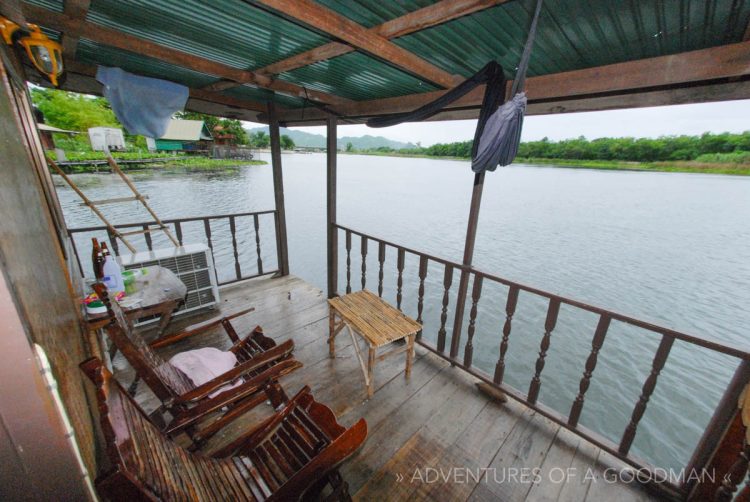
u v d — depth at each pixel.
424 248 17.22
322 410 1.49
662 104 1.88
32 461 0.46
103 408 0.78
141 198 3.15
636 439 6.63
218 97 3.45
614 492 1.66
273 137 3.95
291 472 1.41
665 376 8.45
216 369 1.97
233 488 1.31
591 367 1.80
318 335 3.03
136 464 0.80
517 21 1.55
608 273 14.45
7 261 0.42
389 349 2.83
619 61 1.91
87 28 1.78
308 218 21.70
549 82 2.05
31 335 0.45
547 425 2.06
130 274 2.57
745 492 1.30
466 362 2.51
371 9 1.52
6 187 0.52
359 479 1.69
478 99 2.39
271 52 2.17
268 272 4.41
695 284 13.53
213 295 3.44
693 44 1.64
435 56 2.05
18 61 1.96
